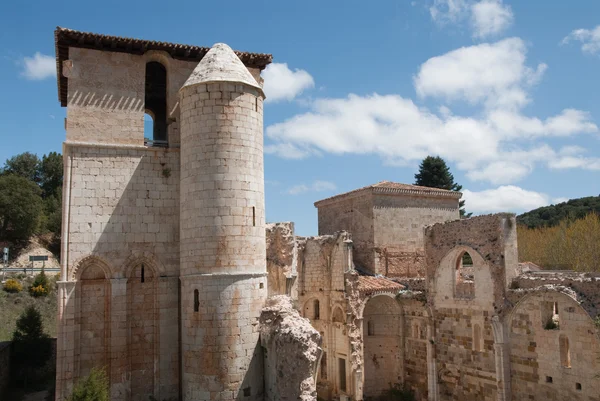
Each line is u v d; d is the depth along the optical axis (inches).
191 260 946.1
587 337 1063.6
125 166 1030.4
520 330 1225.4
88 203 992.9
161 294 1022.4
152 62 1224.8
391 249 1776.6
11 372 1526.8
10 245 2812.5
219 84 971.3
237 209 947.3
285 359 864.9
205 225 939.3
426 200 1865.2
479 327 1326.3
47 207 3277.6
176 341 1023.0
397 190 1801.2
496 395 1256.2
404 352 1584.6
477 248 1344.7
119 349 974.4
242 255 941.2
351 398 1461.6
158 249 1032.8
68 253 964.0
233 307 919.7
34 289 2218.3
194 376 914.7
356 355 1477.6
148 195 1039.0
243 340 922.1
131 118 1051.3
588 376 1056.2
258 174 997.2
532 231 2886.3
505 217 1286.9
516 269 1284.4
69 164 988.6
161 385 999.0
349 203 1894.7
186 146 980.6
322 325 1631.4
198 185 953.5
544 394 1155.3
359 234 1827.0
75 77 1019.3
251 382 924.0
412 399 1531.7
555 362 1135.6
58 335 939.3
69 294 953.5
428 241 1514.5
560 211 3909.9
